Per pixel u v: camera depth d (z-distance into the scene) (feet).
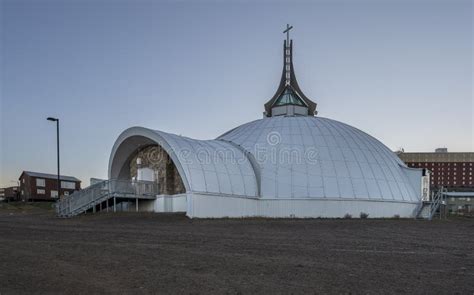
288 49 146.61
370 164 109.60
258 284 29.19
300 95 145.48
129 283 28.89
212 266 34.99
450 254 44.65
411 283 30.40
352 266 36.19
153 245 46.52
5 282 28.89
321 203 98.02
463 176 397.19
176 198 97.40
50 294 26.14
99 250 42.39
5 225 70.33
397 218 103.04
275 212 97.25
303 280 30.63
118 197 96.58
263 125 119.14
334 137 112.78
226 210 90.53
